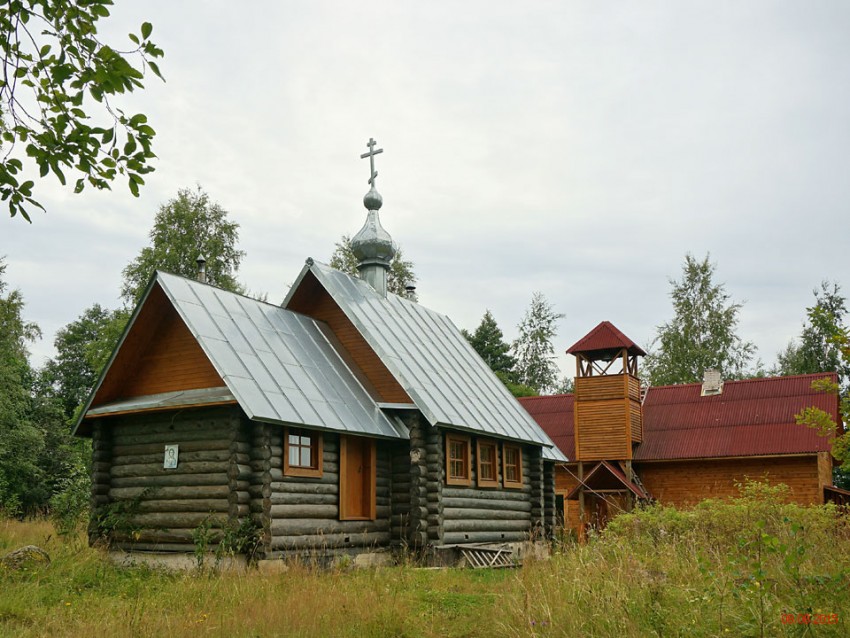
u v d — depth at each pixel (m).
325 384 19.56
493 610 11.25
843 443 10.87
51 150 7.18
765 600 8.93
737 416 35.88
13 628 10.68
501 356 57.44
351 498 19.33
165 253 39.88
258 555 16.16
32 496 40.97
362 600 11.91
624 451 33.78
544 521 27.27
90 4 6.88
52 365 59.84
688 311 52.03
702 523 16.78
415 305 27.20
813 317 11.31
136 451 18.25
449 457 21.52
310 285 22.89
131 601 12.00
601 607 9.68
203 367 18.20
